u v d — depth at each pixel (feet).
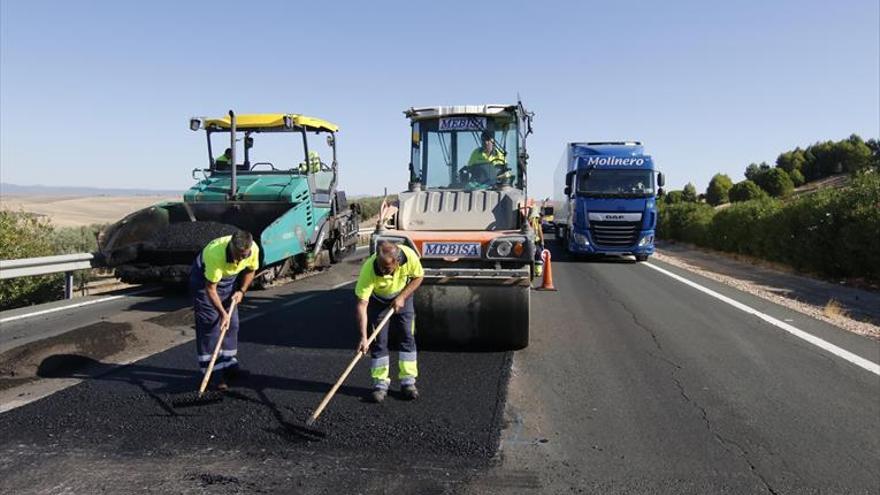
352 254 59.26
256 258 19.74
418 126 29.55
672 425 16.67
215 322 19.30
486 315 23.70
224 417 16.62
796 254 56.95
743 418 17.24
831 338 26.91
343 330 27.22
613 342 25.86
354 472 13.61
